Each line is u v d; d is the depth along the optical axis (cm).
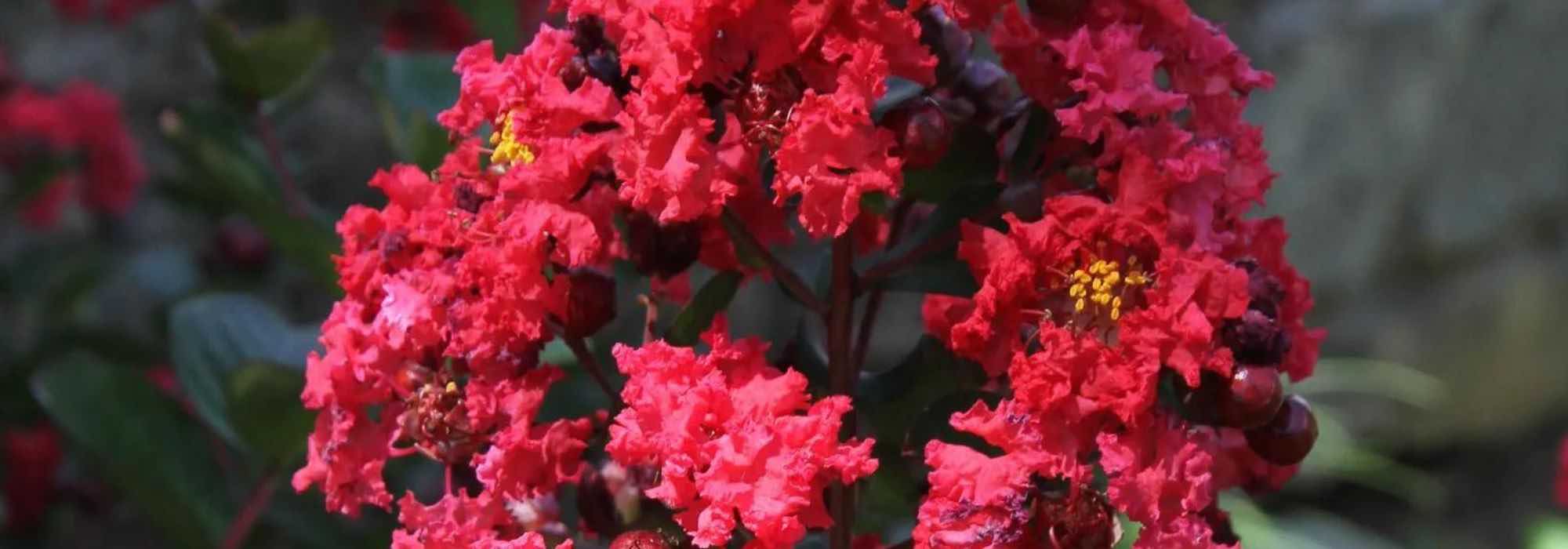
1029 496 43
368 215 45
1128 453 42
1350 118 118
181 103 61
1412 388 116
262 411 54
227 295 58
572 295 44
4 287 97
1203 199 43
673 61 42
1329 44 120
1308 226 118
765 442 42
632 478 45
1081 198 43
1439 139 116
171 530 58
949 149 45
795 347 46
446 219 44
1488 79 116
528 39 75
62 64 122
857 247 48
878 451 46
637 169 42
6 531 87
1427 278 117
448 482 44
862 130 42
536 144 43
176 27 124
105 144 101
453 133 46
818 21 42
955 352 44
